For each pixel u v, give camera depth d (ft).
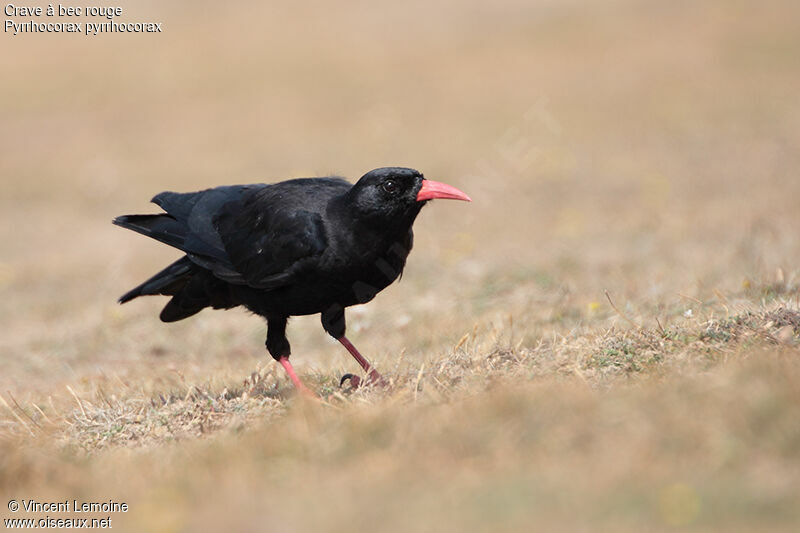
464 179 104.37
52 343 64.18
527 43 169.89
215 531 24.95
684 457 26.09
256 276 41.98
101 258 91.04
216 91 160.86
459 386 35.50
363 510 24.93
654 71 147.95
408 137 127.54
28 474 32.22
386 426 30.63
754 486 23.91
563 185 101.19
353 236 39.96
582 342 39.06
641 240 74.08
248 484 27.89
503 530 23.12
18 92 166.71
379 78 158.81
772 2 174.81
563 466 26.45
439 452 28.37
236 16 203.10
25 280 84.28
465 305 59.93
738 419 26.99
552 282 61.26
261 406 38.34
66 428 39.58
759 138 111.65
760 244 64.54
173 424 38.22
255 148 130.82
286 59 174.40
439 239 81.20
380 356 47.52
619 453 26.66
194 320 66.39
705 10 175.22
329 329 43.32
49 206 114.42
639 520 22.95
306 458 29.76
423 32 183.42
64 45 189.57
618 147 114.73
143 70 174.29
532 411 29.55
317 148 127.03
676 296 50.26
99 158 132.77
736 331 37.11
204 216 44.98
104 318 67.92
